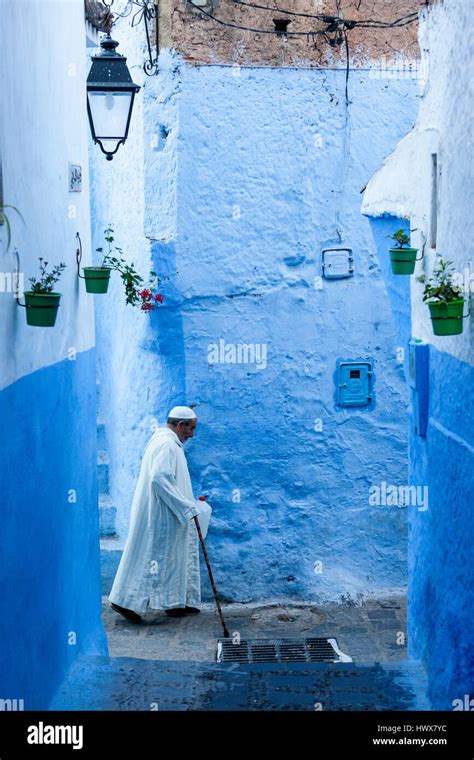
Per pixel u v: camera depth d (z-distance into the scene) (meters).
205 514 9.14
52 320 4.68
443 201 5.26
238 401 9.31
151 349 9.37
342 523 9.55
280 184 9.12
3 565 4.28
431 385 5.61
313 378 9.38
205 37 8.91
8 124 4.52
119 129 7.00
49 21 5.60
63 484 5.84
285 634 8.68
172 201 9.04
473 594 4.54
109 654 8.20
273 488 9.45
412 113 9.21
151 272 9.04
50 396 5.44
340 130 9.15
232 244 9.13
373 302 9.38
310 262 9.25
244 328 9.23
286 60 9.01
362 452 9.52
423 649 5.92
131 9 9.16
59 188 5.84
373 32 9.09
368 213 7.83
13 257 4.54
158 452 8.82
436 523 5.44
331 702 5.51
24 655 4.70
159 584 8.92
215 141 9.02
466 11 4.75
